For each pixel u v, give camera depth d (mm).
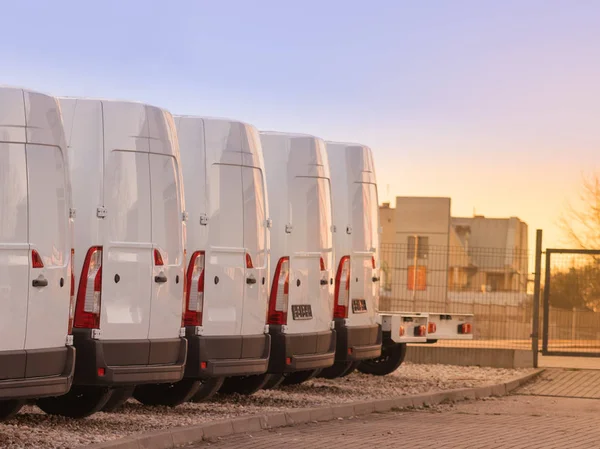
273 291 15148
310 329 15664
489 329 26625
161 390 14000
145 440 11289
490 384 19234
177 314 12602
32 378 10430
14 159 10273
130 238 11984
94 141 11812
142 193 12133
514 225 94688
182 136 13641
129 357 11906
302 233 15539
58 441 10906
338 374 18391
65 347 10867
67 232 10891
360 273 17734
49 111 10688
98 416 12922
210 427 12438
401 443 12281
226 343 13625
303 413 14266
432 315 21203
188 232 13430
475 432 13547
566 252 24391
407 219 68062
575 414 16250
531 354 22719
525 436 13297
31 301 10414
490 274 26953
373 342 17922
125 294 11930
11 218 10219
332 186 17641
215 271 13555
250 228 14102
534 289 23594
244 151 14055
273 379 15820
